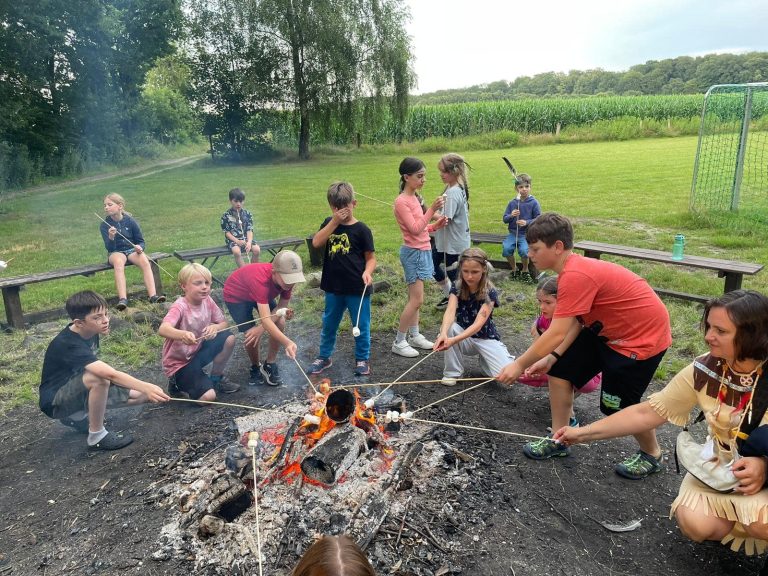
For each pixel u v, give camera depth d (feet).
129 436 13.14
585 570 9.09
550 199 46.29
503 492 10.93
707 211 37.24
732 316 7.82
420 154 102.37
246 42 93.97
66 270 23.25
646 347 10.55
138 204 54.70
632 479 11.41
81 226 44.68
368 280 15.40
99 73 91.40
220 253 26.96
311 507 10.04
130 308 22.81
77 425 13.24
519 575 8.98
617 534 9.91
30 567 9.37
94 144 97.55
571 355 11.44
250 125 100.78
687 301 21.59
